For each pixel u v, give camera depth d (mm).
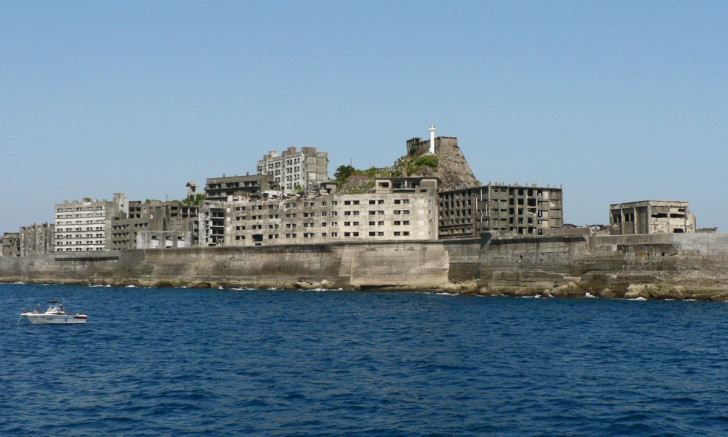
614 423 52812
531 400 59656
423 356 82062
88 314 139625
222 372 72000
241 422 53375
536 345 90875
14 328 113688
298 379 68312
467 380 67812
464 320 122062
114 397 61125
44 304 168000
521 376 69750
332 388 64250
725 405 57625
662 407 57156
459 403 58750
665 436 49750
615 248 161250
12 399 60688
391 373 71312
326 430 51406
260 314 136500
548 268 171000
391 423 53031
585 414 55250
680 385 65312
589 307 142250
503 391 63031
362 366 75375
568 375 70250
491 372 71812
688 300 150000
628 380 67688
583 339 96375
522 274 175250
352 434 50500
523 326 112250
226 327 113438
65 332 107625
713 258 148875
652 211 180125
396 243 197500
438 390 63469
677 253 152625
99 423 53406
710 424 52406
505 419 54031
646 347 88625
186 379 68562
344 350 86938
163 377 69625
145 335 103250
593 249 164625
